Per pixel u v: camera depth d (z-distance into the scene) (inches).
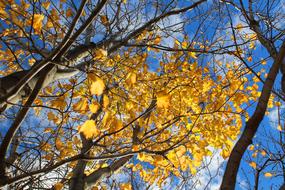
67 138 154.7
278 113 118.8
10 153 146.6
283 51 65.4
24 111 96.2
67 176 154.7
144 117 155.3
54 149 159.8
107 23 158.2
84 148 139.4
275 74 63.9
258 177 90.6
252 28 116.5
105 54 132.2
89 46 133.6
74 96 128.6
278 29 116.9
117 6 163.3
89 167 170.1
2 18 120.2
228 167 55.8
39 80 99.0
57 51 90.2
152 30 169.6
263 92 62.6
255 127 59.2
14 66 187.2
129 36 145.2
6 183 97.0
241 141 58.0
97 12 88.2
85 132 94.9
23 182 154.0
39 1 127.2
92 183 142.6
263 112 60.5
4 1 120.5
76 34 91.7
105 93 127.2
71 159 100.7
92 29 155.3
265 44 110.2
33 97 97.4
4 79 102.3
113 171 152.5
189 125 169.9
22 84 92.3
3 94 99.1
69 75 123.2
